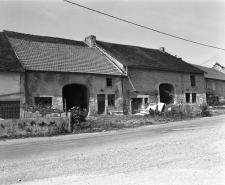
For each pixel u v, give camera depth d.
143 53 29.95
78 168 5.46
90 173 5.08
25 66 17.95
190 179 4.58
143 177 4.74
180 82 28.89
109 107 22.27
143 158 6.16
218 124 13.52
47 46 22.92
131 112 23.67
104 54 26.20
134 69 24.61
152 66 25.84
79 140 9.91
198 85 31.25
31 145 8.95
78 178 4.79
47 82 18.77
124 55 26.50
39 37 25.20
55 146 8.57
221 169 5.12
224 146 7.18
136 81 24.58
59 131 12.30
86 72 20.78
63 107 21.06
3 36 22.27
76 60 22.17
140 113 22.59
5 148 8.41
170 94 28.02
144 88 25.14
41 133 11.84
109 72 22.53
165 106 21.95
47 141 9.93
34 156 6.92
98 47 27.12
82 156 6.65
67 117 12.73
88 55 24.36
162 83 27.02
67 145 8.71
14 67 17.25
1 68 16.55
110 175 4.91
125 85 23.67
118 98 22.91
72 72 19.91
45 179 4.79
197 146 7.31
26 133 11.53
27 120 11.62
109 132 12.53
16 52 19.53
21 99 17.33
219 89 37.28
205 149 6.89
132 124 15.48
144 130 12.69
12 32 23.77
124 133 11.77
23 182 4.65
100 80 21.91
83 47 26.08
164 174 4.89
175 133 10.66
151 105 23.50
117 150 7.29
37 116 12.91
